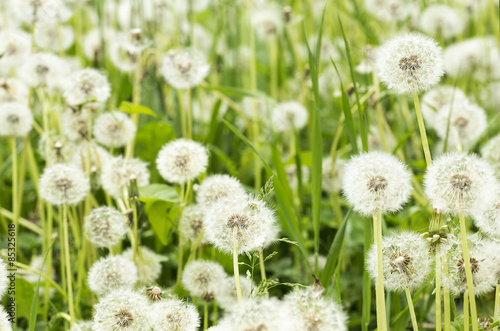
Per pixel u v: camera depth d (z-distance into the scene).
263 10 1.64
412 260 1.01
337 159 1.36
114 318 1.02
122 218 1.15
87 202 1.24
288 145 1.57
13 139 1.30
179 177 1.16
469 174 0.99
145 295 1.06
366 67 1.36
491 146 1.25
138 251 1.16
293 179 1.39
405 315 1.09
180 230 1.17
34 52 1.32
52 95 1.33
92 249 1.25
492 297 1.21
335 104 1.66
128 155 1.22
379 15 1.59
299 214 1.26
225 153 1.51
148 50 1.38
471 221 1.27
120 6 1.80
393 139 1.34
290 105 1.45
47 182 1.15
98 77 1.25
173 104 1.61
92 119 1.32
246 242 1.01
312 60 1.15
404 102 1.45
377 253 0.99
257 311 0.94
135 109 1.31
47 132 1.28
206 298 1.11
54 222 1.40
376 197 0.99
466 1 1.64
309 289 0.97
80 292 1.20
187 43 1.59
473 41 1.54
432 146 1.45
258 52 2.05
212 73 1.68
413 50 1.02
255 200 1.03
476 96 1.53
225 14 1.74
